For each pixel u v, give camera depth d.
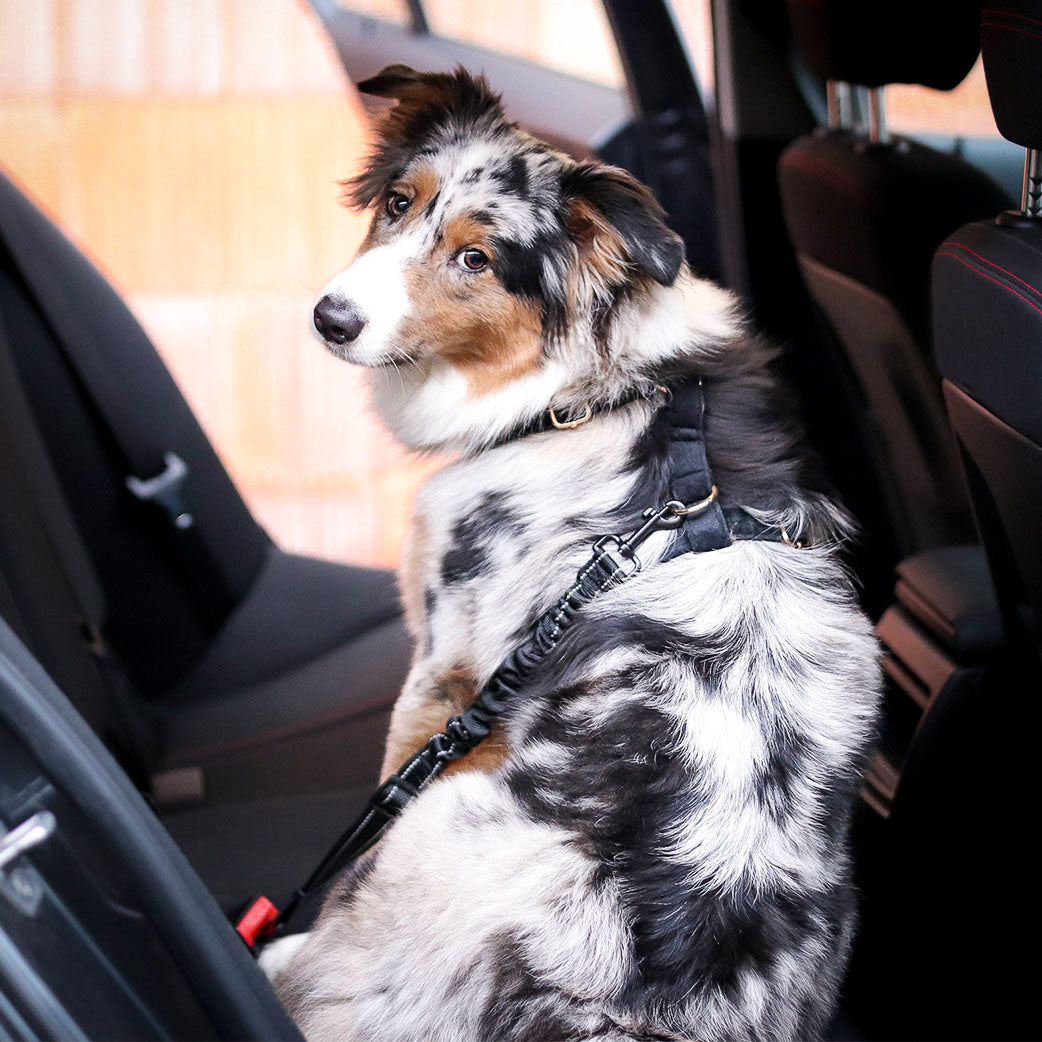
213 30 5.11
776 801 1.48
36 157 5.05
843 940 1.57
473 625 1.77
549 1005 1.38
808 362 2.81
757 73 2.73
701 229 3.08
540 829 1.49
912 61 2.10
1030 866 2.00
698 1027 1.38
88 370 2.31
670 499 1.70
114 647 2.25
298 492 4.35
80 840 0.92
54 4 4.99
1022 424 1.57
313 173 5.09
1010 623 1.99
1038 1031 1.77
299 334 4.73
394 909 1.49
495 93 1.91
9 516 1.52
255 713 2.25
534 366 1.85
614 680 1.55
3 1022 0.83
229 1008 0.98
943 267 1.72
